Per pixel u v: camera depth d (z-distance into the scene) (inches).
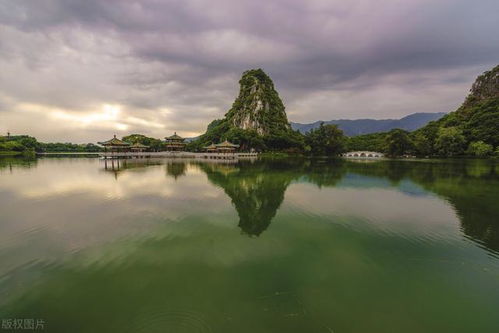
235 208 746.2
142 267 401.7
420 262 431.8
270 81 5733.3
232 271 396.2
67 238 510.6
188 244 490.6
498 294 346.9
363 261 434.3
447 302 329.4
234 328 278.4
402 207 773.9
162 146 4160.9
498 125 3021.7
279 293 343.0
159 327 278.7
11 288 343.3
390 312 309.3
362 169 1841.8
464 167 1959.9
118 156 2967.5
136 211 701.9
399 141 3432.6
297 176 1438.2
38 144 4133.9
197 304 317.7
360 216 682.2
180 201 821.2
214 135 4603.8
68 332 271.7
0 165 2065.7
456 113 4397.1
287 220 644.1
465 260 439.8
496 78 4463.6
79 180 1243.2
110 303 316.8
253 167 1991.9
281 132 4505.4
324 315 302.2
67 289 342.6
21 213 674.8
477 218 668.7
